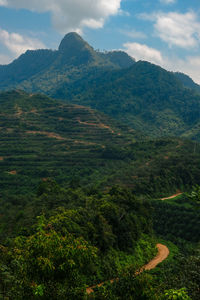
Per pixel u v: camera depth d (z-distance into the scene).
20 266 13.95
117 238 46.81
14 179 105.06
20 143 141.50
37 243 13.31
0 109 178.62
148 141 139.62
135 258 46.47
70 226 38.25
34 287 12.41
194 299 15.16
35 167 117.88
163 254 53.12
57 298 12.48
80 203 54.31
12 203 74.44
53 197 58.84
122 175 95.31
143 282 17.14
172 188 88.00
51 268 12.60
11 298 13.11
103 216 47.47
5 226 53.50
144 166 100.94
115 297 16.80
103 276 37.25
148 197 80.38
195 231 65.19
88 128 171.38
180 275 18.86
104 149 136.38
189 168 94.94
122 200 58.19
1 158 124.19
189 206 73.75
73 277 13.24
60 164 123.44
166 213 73.50
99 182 94.12
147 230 59.91
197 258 18.97
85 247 14.08
